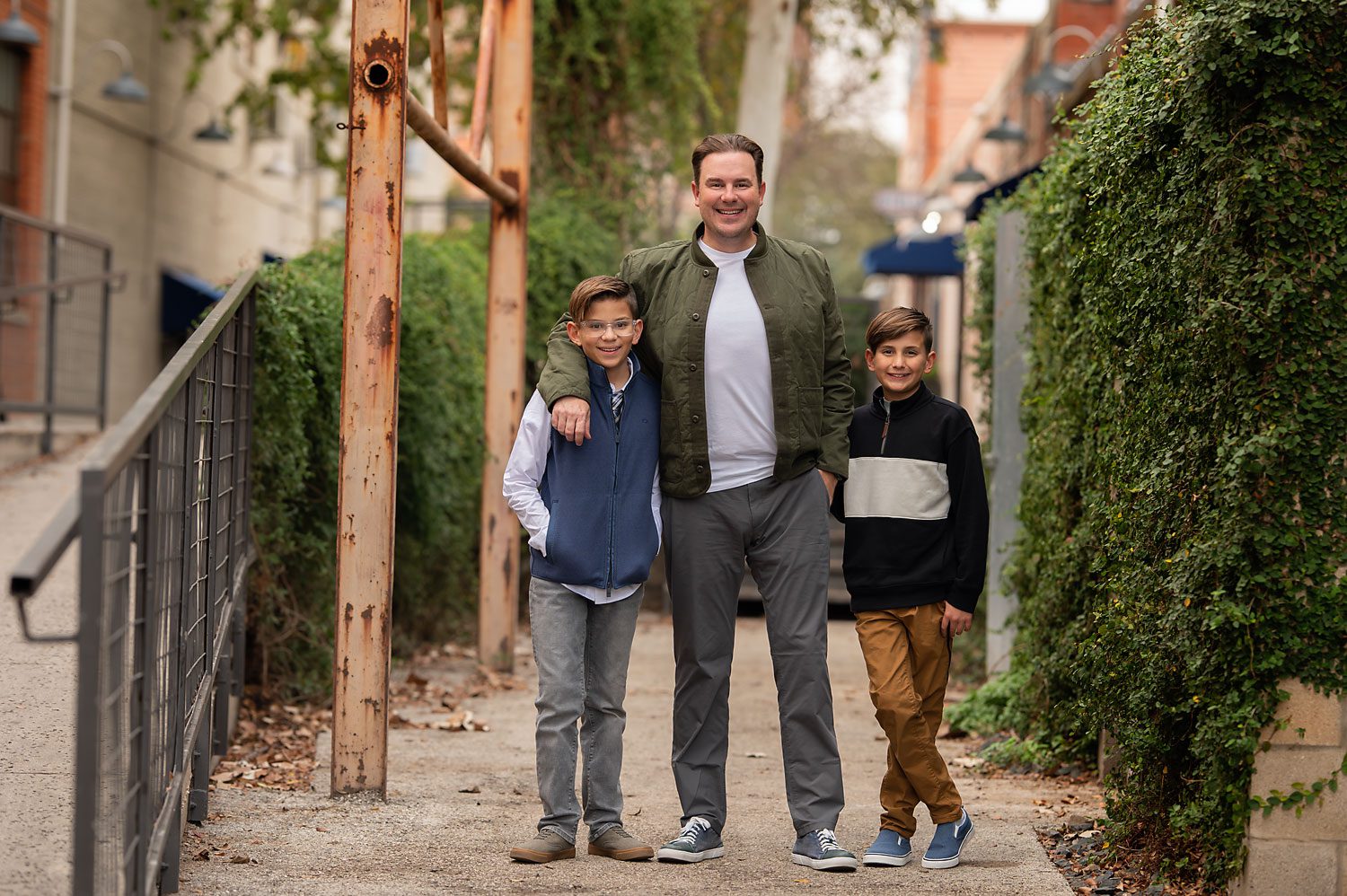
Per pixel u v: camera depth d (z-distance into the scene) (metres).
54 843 4.07
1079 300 6.00
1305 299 3.88
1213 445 4.16
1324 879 4.00
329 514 7.52
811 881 4.39
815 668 4.61
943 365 25.52
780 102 14.87
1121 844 4.73
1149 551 4.57
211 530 4.82
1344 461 3.90
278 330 6.68
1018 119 22.06
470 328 10.15
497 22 8.77
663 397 4.61
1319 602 3.91
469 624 10.77
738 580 4.67
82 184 17.33
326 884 4.24
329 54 18.97
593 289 4.46
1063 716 6.08
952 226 25.70
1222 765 4.08
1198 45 3.94
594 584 4.53
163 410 3.28
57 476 11.45
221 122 22.19
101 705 2.84
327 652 7.46
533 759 6.36
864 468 4.70
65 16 16.59
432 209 19.27
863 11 18.77
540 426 4.57
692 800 4.66
